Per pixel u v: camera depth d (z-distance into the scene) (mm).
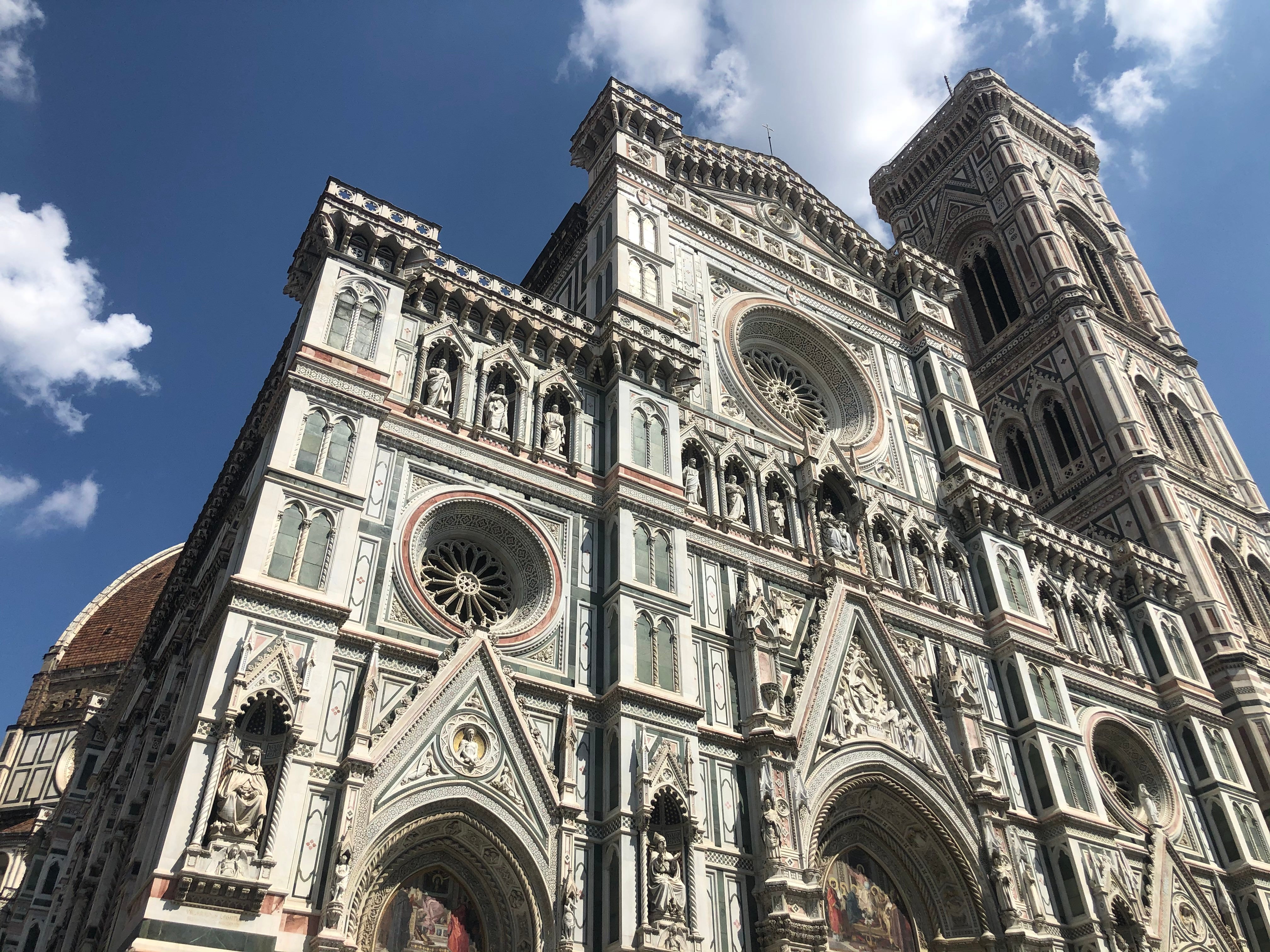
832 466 43625
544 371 37375
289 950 21953
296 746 24266
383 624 28328
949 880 34812
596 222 47062
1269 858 45156
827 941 31656
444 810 26078
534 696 29531
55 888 54125
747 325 48031
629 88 50594
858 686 36438
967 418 51750
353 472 29641
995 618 43375
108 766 43438
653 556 34219
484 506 32562
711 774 31203
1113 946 35094
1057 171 86188
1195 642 56500
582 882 27031
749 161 54062
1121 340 72875
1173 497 62188
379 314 33594
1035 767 39375
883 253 56906
